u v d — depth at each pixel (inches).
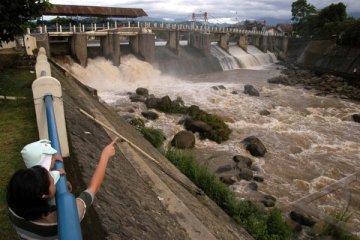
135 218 248.8
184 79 1616.6
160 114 971.9
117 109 972.6
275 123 1022.4
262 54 2578.7
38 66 316.2
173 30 1795.0
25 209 82.9
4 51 919.7
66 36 1318.9
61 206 81.3
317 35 2655.0
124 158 381.7
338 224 489.4
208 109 1103.6
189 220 297.0
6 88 571.2
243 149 794.2
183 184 414.3
